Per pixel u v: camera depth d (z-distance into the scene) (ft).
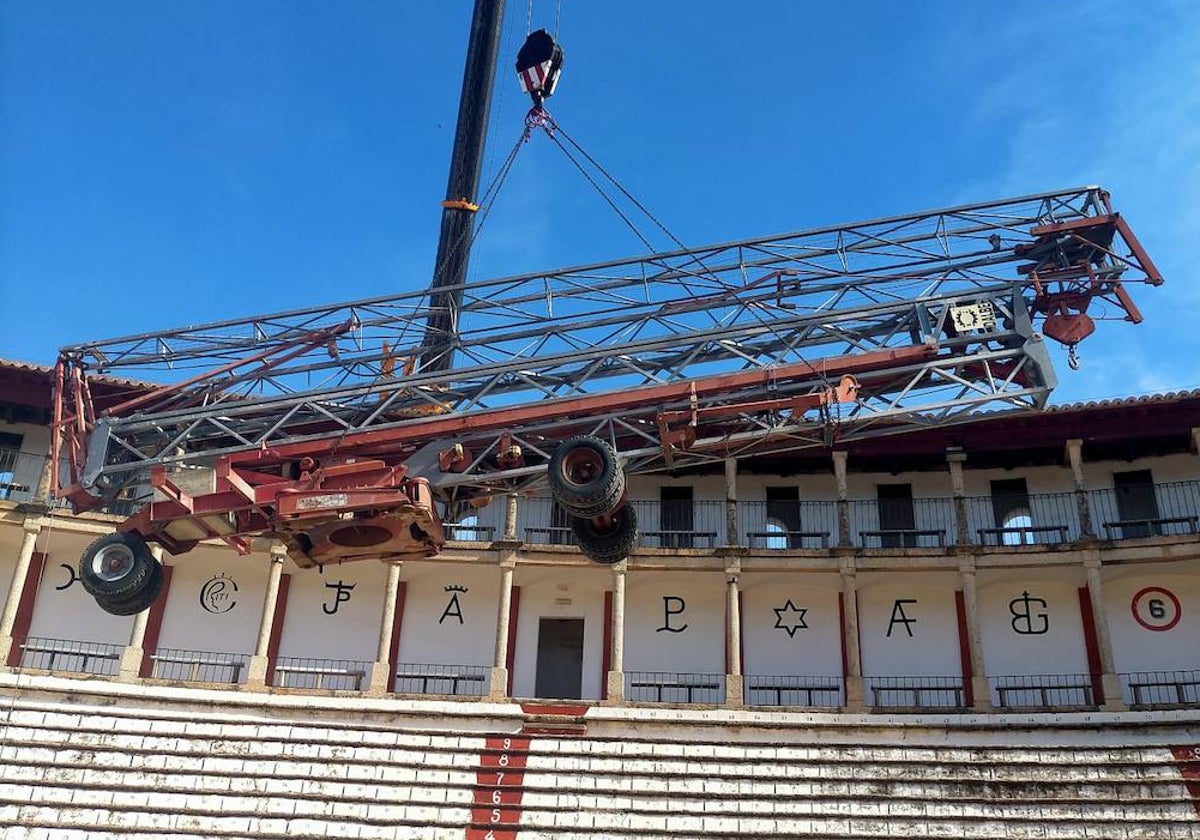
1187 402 123.24
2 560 127.65
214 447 95.09
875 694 127.44
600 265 90.68
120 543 83.35
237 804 105.29
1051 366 82.58
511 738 115.85
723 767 111.75
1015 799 104.83
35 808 101.76
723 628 132.36
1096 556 122.62
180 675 126.93
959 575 127.34
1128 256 84.94
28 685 114.42
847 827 103.24
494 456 86.43
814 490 138.41
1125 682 123.03
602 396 82.94
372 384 86.69
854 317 85.10
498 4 106.42
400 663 131.23
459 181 106.63
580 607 134.21
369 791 107.96
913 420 87.15
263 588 132.77
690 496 139.23
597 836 103.04
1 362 125.18
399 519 81.20
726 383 82.64
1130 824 101.09
